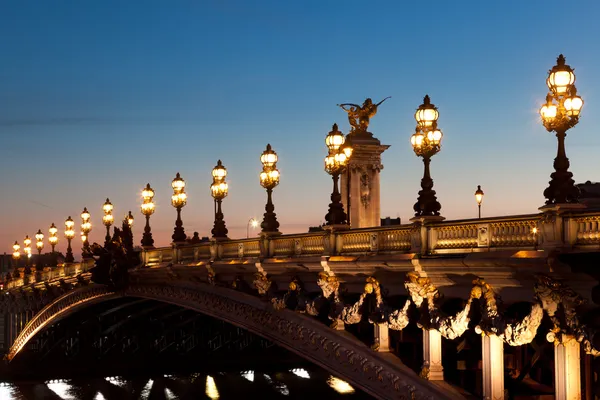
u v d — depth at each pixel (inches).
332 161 1509.6
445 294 1224.8
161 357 3523.6
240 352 3523.6
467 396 1226.6
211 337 3533.5
